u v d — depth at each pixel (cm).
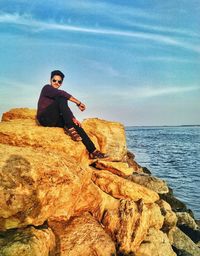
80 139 313
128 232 286
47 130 312
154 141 3531
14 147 264
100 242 257
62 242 247
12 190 218
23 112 409
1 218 217
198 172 1196
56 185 246
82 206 289
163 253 309
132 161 527
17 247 205
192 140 3775
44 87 318
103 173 342
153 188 419
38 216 235
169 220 365
